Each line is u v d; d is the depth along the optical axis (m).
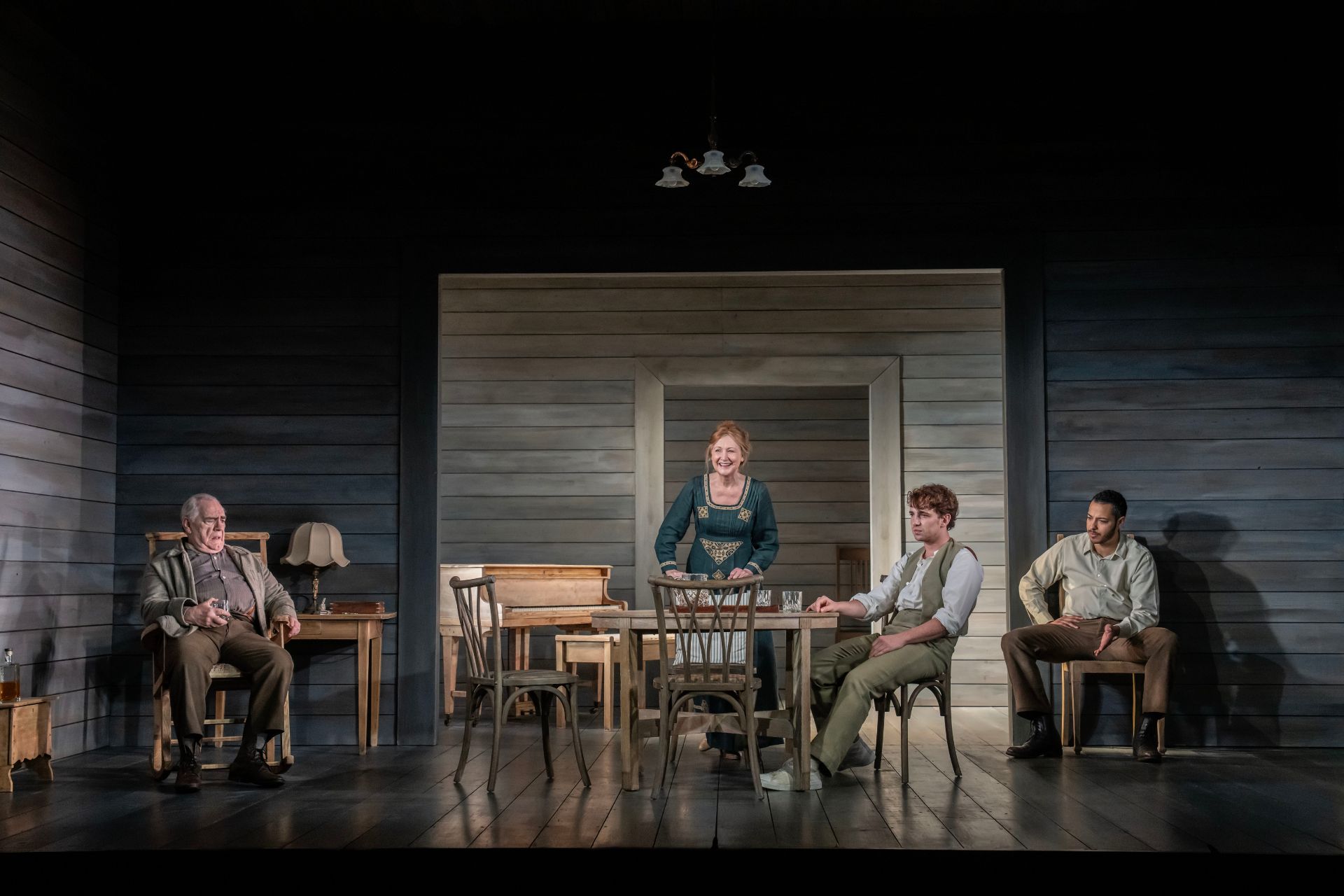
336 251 5.79
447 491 7.73
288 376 5.75
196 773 4.43
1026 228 5.67
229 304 5.78
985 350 7.68
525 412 7.74
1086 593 5.32
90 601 5.46
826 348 7.70
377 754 5.32
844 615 4.76
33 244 5.01
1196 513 5.54
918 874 3.34
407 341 5.73
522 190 5.78
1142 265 5.63
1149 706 5.12
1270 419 5.56
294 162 5.81
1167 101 5.66
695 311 7.74
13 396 4.83
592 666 7.55
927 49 5.73
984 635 7.55
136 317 5.79
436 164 5.80
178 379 5.75
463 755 4.55
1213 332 5.59
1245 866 3.33
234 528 5.70
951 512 4.80
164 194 5.82
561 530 7.67
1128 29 5.64
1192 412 5.58
